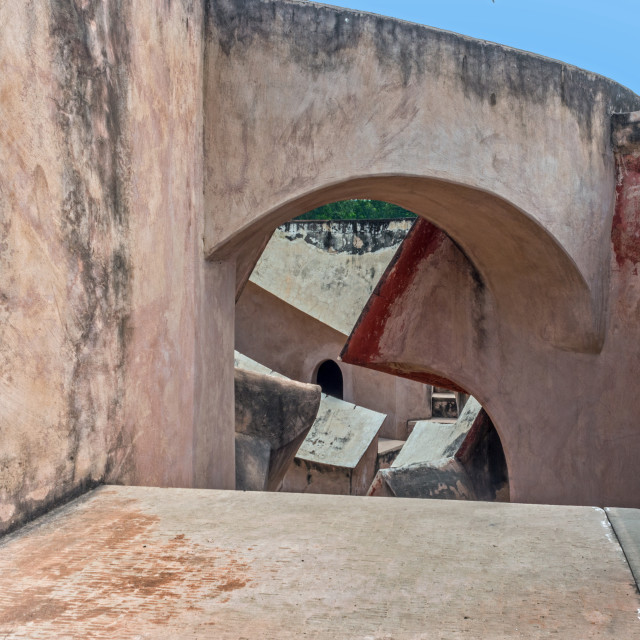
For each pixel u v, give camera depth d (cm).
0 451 185
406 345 634
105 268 240
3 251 184
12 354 189
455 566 165
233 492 230
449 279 618
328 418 1197
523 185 463
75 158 220
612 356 534
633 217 516
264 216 388
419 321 630
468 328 612
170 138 307
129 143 259
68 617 142
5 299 186
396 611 144
